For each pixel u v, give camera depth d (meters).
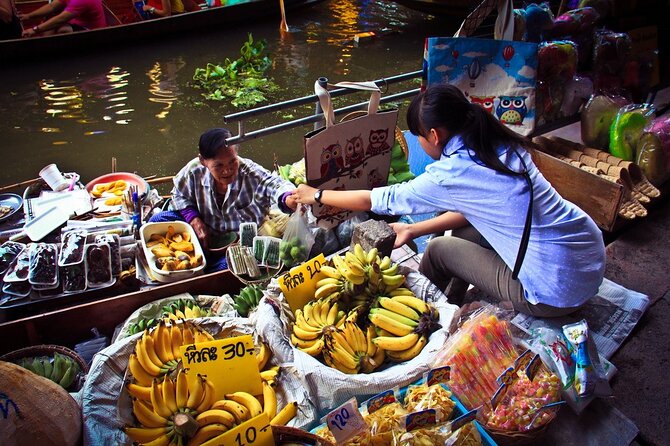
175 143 6.93
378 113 2.94
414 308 2.61
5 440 1.88
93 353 2.84
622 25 4.84
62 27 8.70
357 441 2.01
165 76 8.56
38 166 6.36
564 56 3.98
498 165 2.36
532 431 2.20
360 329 2.51
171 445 2.07
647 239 3.76
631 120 4.03
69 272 3.21
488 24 4.29
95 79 8.35
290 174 4.07
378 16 11.57
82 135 7.00
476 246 2.84
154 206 4.25
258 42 8.99
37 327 2.87
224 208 3.66
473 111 2.40
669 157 3.99
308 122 3.36
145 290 3.04
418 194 2.53
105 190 4.40
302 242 3.16
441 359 2.36
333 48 9.88
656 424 2.53
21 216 4.05
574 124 5.00
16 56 8.27
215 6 10.68
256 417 1.90
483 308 2.62
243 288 3.20
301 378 2.27
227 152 3.23
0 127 7.06
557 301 2.54
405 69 9.25
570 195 3.78
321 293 2.61
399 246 2.95
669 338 2.97
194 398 2.16
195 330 2.50
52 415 1.99
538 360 2.36
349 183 3.09
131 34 8.98
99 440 2.12
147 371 2.30
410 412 2.12
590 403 2.56
